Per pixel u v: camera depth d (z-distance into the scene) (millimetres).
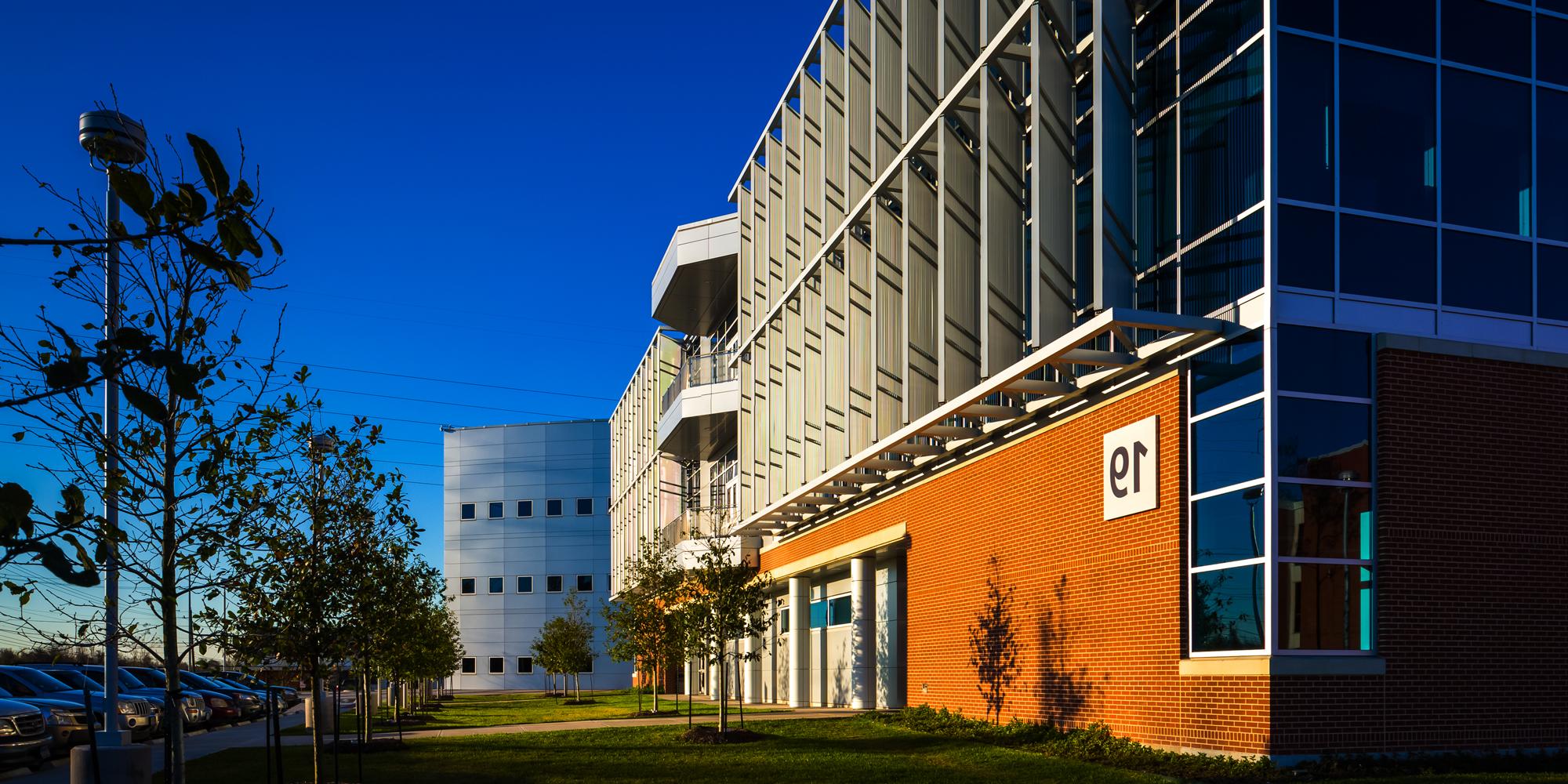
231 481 9477
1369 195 15375
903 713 24391
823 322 28516
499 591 78062
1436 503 14797
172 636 9211
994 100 20297
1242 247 15344
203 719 29812
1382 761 13852
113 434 11523
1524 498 15203
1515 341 15805
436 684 62281
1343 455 14680
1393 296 15266
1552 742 14773
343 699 52344
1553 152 16562
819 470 29438
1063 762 16078
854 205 26859
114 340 3582
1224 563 15086
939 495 24594
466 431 80250
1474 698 14578
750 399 37906
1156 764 14992
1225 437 15266
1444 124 15953
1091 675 18141
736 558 39812
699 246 40312
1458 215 15828
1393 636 14414
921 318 23156
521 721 30844
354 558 13633
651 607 33938
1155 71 18031
